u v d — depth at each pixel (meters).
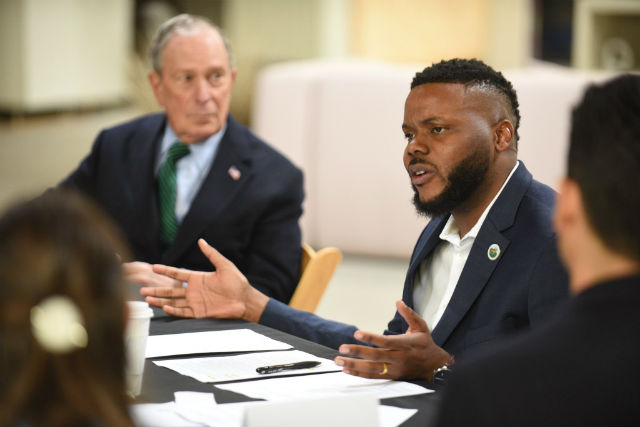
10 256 1.35
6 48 23.12
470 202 3.55
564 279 3.24
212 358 3.33
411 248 11.11
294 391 2.92
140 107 16.42
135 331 2.75
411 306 3.88
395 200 11.13
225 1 25.97
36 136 21.53
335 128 11.33
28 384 1.33
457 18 15.38
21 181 15.65
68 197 1.44
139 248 5.47
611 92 1.82
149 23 20.94
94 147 5.77
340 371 3.20
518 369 1.66
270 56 17.80
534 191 3.50
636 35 14.91
